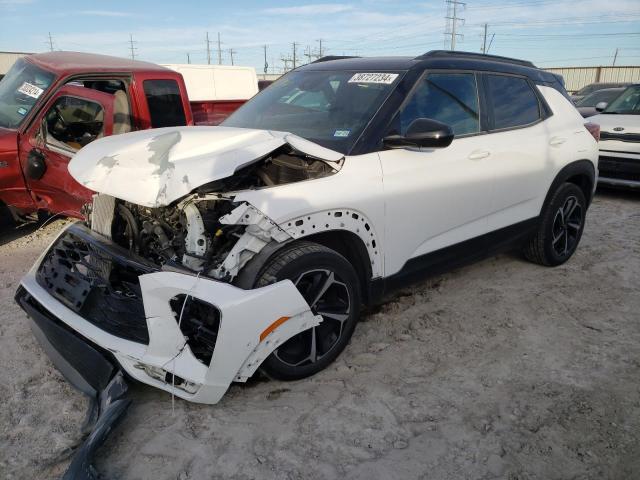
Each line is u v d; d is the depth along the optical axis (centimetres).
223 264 258
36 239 554
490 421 268
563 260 487
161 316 247
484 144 387
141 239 305
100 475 220
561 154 452
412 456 242
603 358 329
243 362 253
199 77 966
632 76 3428
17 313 380
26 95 525
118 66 573
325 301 298
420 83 358
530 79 453
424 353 333
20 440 251
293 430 258
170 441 249
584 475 233
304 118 358
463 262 392
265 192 268
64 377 282
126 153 286
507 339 352
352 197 297
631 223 638
